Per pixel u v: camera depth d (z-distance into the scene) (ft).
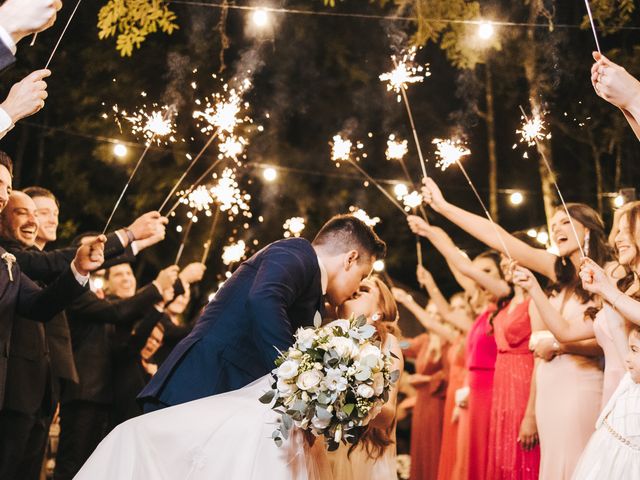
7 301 15.52
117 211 40.65
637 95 12.71
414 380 31.68
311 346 12.25
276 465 12.46
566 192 38.37
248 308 13.05
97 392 21.31
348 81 40.91
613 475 14.73
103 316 21.24
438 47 39.86
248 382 13.44
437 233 22.54
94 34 36.96
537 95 31.58
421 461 31.32
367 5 36.86
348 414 12.07
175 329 25.77
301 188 42.27
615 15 26.12
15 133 39.11
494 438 22.68
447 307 28.68
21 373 17.06
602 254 19.58
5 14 10.66
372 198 43.32
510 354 22.53
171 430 12.65
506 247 19.88
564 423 19.11
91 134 37.83
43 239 20.20
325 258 14.19
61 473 21.04
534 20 27.37
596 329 17.48
